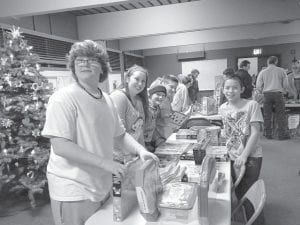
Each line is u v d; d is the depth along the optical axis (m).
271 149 4.71
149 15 5.88
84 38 6.28
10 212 2.97
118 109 1.85
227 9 5.36
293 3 4.93
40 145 3.12
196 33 8.22
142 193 1.15
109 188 1.44
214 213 1.27
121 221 1.25
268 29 7.70
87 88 1.35
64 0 3.73
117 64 8.53
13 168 3.07
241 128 2.07
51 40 5.36
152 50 10.40
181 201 1.18
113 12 6.07
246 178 2.07
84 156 1.21
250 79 2.19
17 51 3.07
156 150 2.07
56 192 1.35
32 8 3.85
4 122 2.87
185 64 10.11
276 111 5.39
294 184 3.24
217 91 4.72
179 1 5.94
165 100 2.48
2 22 4.21
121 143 1.65
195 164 1.79
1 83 2.89
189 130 2.66
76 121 1.29
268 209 2.69
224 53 9.66
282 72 5.27
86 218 1.35
